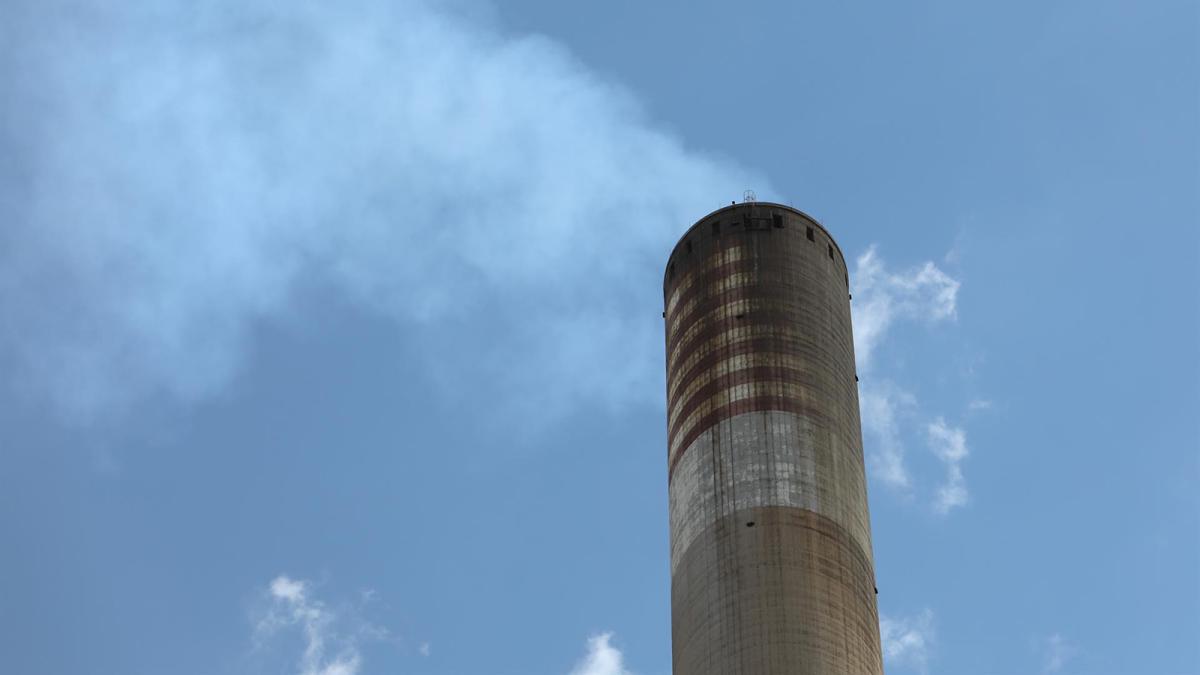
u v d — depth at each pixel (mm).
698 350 97812
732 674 84500
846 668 84875
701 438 94000
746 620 85938
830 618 86125
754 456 91688
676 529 93438
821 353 96812
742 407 93688
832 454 92750
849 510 91500
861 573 89750
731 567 88125
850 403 97000
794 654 84312
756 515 89500
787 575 87188
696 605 88375
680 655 88500
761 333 96375
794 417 92938
